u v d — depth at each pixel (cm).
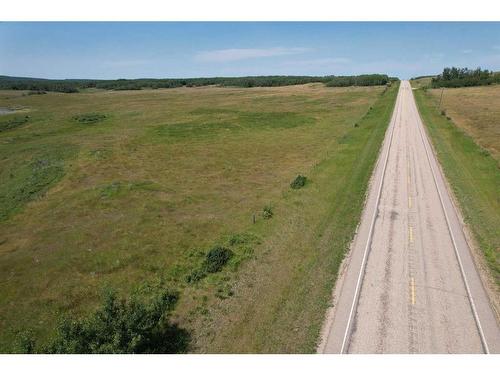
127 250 2772
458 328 1744
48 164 5088
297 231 2812
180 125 7762
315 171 4222
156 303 1922
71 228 3177
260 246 2656
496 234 2588
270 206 3372
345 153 4850
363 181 3697
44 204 3722
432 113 7606
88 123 8481
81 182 4325
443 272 2175
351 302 1938
